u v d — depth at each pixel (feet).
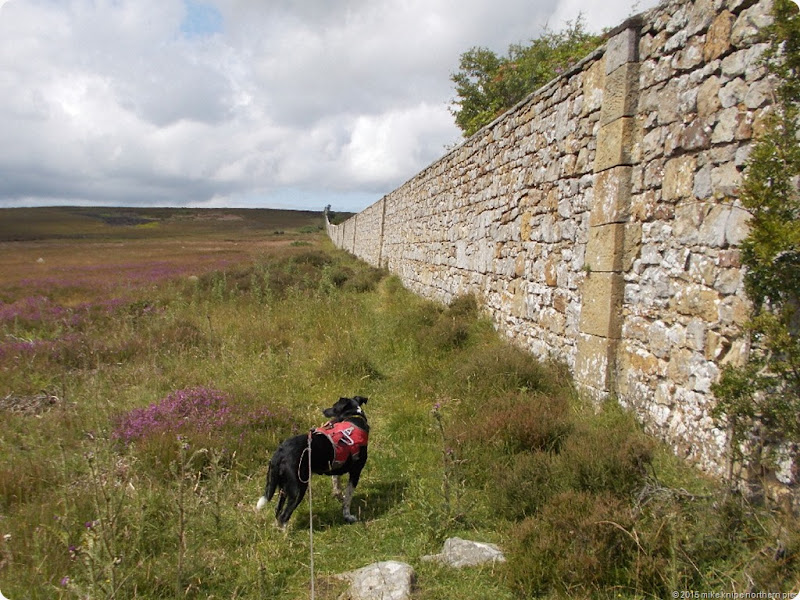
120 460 16.22
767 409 11.45
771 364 11.19
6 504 13.88
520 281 27.63
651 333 16.70
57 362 26.76
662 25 16.76
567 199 22.48
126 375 24.49
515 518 13.21
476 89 68.90
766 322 11.07
